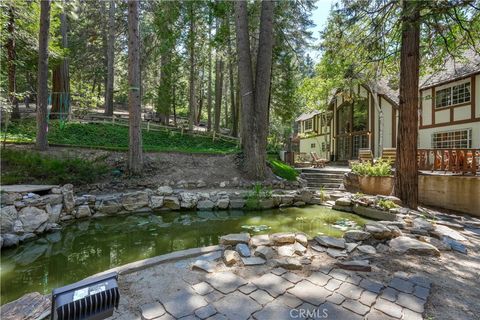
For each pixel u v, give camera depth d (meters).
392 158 12.14
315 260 3.37
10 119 12.45
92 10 19.89
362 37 7.64
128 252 4.52
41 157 8.11
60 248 4.71
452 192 7.23
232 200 7.86
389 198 6.94
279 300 2.40
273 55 14.20
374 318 2.15
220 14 13.26
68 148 9.91
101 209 6.80
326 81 15.16
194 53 17.09
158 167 9.80
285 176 10.54
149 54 19.08
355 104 18.75
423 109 14.68
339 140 20.86
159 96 17.61
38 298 2.37
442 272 3.09
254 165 9.88
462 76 12.12
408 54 6.92
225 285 2.68
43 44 9.38
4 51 10.05
